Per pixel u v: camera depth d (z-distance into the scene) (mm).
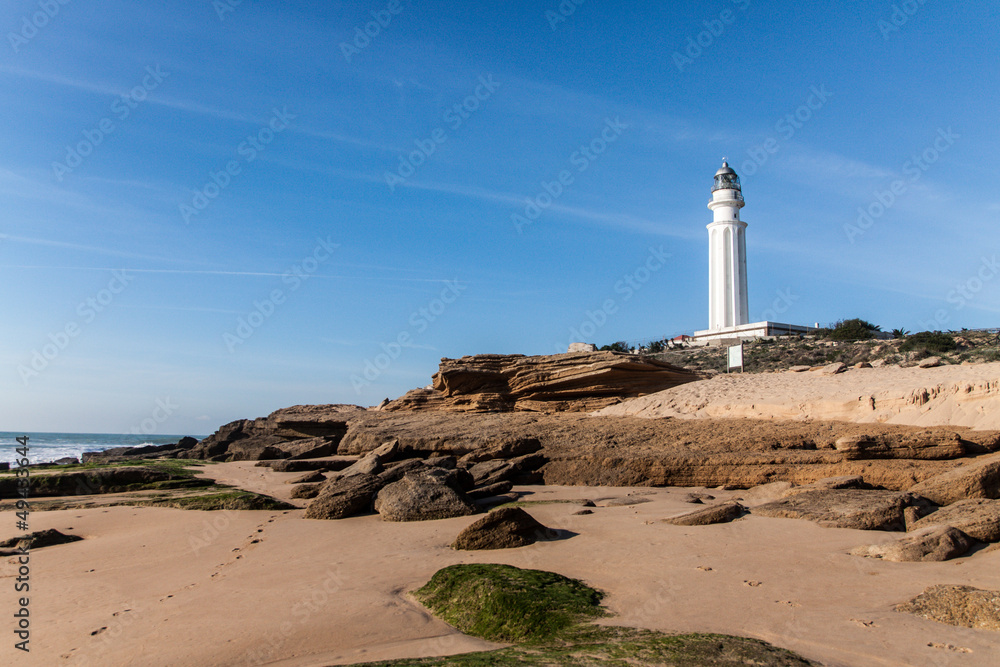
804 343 58969
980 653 6160
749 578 9156
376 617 8156
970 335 52688
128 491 23031
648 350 71438
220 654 7117
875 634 6746
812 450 19438
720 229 75000
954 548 9859
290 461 28172
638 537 12195
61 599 9656
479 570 9062
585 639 6875
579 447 23141
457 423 29109
